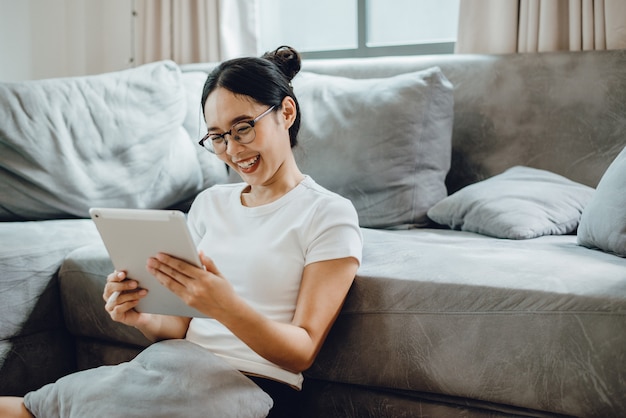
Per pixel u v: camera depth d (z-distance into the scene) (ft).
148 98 6.75
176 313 3.72
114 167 6.33
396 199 6.04
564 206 5.42
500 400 3.64
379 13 9.21
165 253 3.37
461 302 3.74
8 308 4.93
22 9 9.71
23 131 5.94
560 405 3.47
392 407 4.04
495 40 7.32
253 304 3.89
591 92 6.26
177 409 3.36
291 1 9.82
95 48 10.30
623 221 4.14
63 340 5.38
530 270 3.80
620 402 3.32
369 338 4.00
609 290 3.44
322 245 3.83
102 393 3.45
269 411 3.91
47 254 5.20
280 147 4.04
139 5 9.75
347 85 6.59
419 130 6.13
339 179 6.16
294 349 3.56
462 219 5.66
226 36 9.03
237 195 4.33
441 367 3.79
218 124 3.89
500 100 6.60
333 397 4.22
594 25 6.82
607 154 6.12
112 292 3.72
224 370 3.59
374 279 4.03
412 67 7.02
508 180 5.86
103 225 3.47
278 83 4.02
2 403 3.76
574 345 3.42
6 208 5.94
